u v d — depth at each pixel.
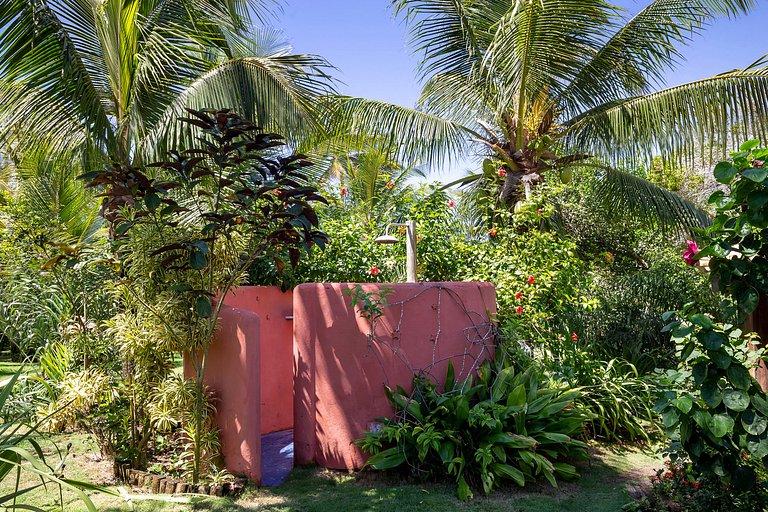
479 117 10.66
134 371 5.60
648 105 9.37
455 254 7.69
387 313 5.62
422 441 4.98
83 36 7.10
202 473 4.99
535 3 8.61
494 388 5.54
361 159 14.42
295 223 4.67
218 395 5.29
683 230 10.09
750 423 3.49
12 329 9.92
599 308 8.19
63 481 2.97
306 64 6.95
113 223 5.75
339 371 5.58
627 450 6.11
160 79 7.26
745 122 8.83
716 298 8.25
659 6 9.34
